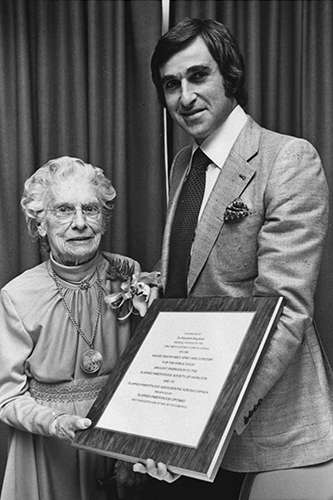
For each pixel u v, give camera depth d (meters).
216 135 1.29
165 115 1.67
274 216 1.16
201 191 1.32
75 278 1.37
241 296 1.23
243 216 1.20
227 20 1.81
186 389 1.11
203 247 1.25
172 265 1.34
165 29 1.58
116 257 1.46
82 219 1.31
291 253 1.13
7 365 1.33
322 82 1.81
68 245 1.32
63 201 1.30
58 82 1.80
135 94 1.83
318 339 1.27
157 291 1.38
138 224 1.83
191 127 1.27
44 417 1.25
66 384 1.34
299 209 1.15
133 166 1.84
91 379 1.36
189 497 1.50
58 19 1.80
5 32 1.78
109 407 1.17
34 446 1.34
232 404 1.03
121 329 1.41
